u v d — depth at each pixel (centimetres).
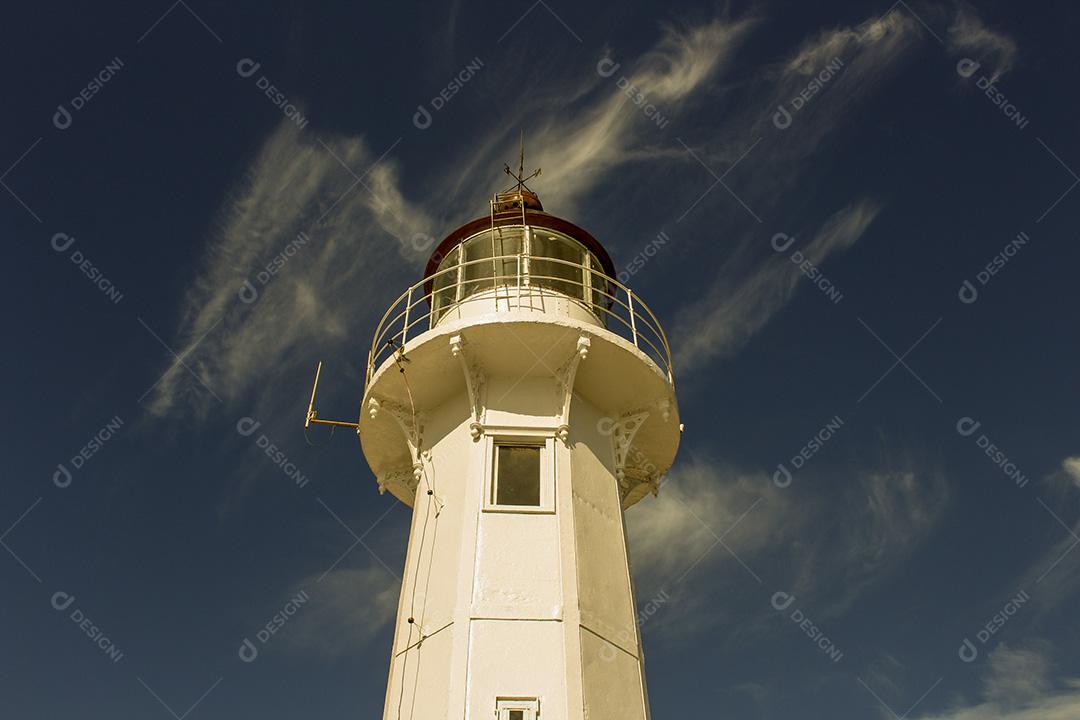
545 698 1376
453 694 1377
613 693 1441
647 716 1479
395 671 1528
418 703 1427
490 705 1364
